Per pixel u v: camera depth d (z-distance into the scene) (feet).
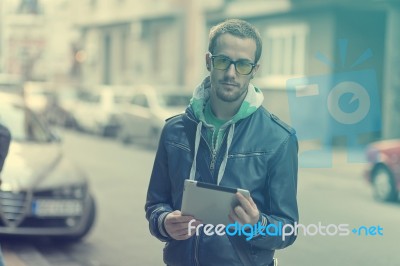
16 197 23.68
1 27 147.02
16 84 51.57
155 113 66.49
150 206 10.00
